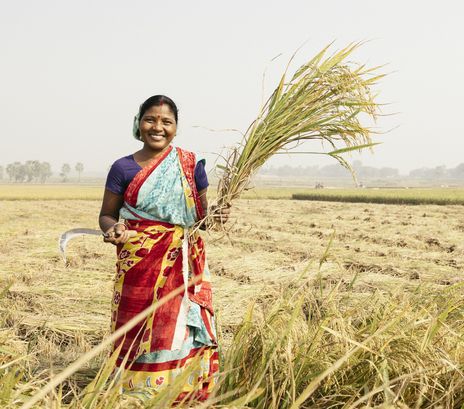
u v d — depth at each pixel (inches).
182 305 109.0
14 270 323.3
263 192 2493.8
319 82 119.6
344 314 127.0
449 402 97.6
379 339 111.3
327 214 956.0
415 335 117.3
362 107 119.7
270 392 102.7
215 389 77.4
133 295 109.7
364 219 819.4
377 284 284.8
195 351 110.7
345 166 121.8
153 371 106.7
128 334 109.0
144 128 112.1
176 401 104.4
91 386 88.8
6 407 83.5
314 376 105.7
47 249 423.5
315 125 120.6
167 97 113.8
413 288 276.8
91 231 111.7
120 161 113.9
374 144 119.6
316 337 108.9
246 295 252.8
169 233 112.0
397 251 432.1
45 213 1049.5
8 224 738.2
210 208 115.3
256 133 117.7
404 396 102.0
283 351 111.1
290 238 524.7
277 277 308.8
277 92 120.3
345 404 95.2
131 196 111.8
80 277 296.8
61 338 192.1
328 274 313.9
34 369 148.3
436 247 481.1
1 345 124.6
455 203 1437.0
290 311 122.7
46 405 84.9
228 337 186.5
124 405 88.5
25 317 206.7
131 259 110.7
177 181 112.4
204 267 116.5
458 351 113.7
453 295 142.9
